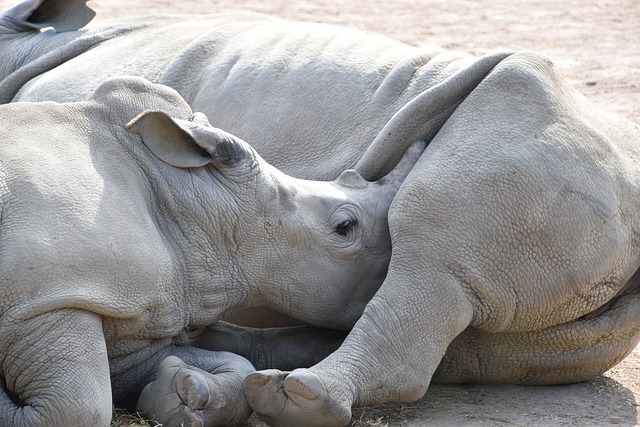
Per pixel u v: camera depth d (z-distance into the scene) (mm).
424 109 11789
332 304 11461
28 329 9617
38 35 15594
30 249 9656
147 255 10258
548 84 11461
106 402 9750
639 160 11594
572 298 11086
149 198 10758
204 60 13648
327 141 12422
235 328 11758
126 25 15234
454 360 11766
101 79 14000
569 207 10906
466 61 12383
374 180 12047
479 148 11094
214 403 10172
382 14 35875
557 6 39000
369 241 11562
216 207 10961
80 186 10148
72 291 9703
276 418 10148
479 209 10859
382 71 12570
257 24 14031
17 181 9938
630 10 38406
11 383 9758
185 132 10766
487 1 40031
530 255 10875
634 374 12531
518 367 11734
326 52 12930
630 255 11320
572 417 11133
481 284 10836
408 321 10680
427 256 10852
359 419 10805
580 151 11125
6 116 10477
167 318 10656
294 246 11266
